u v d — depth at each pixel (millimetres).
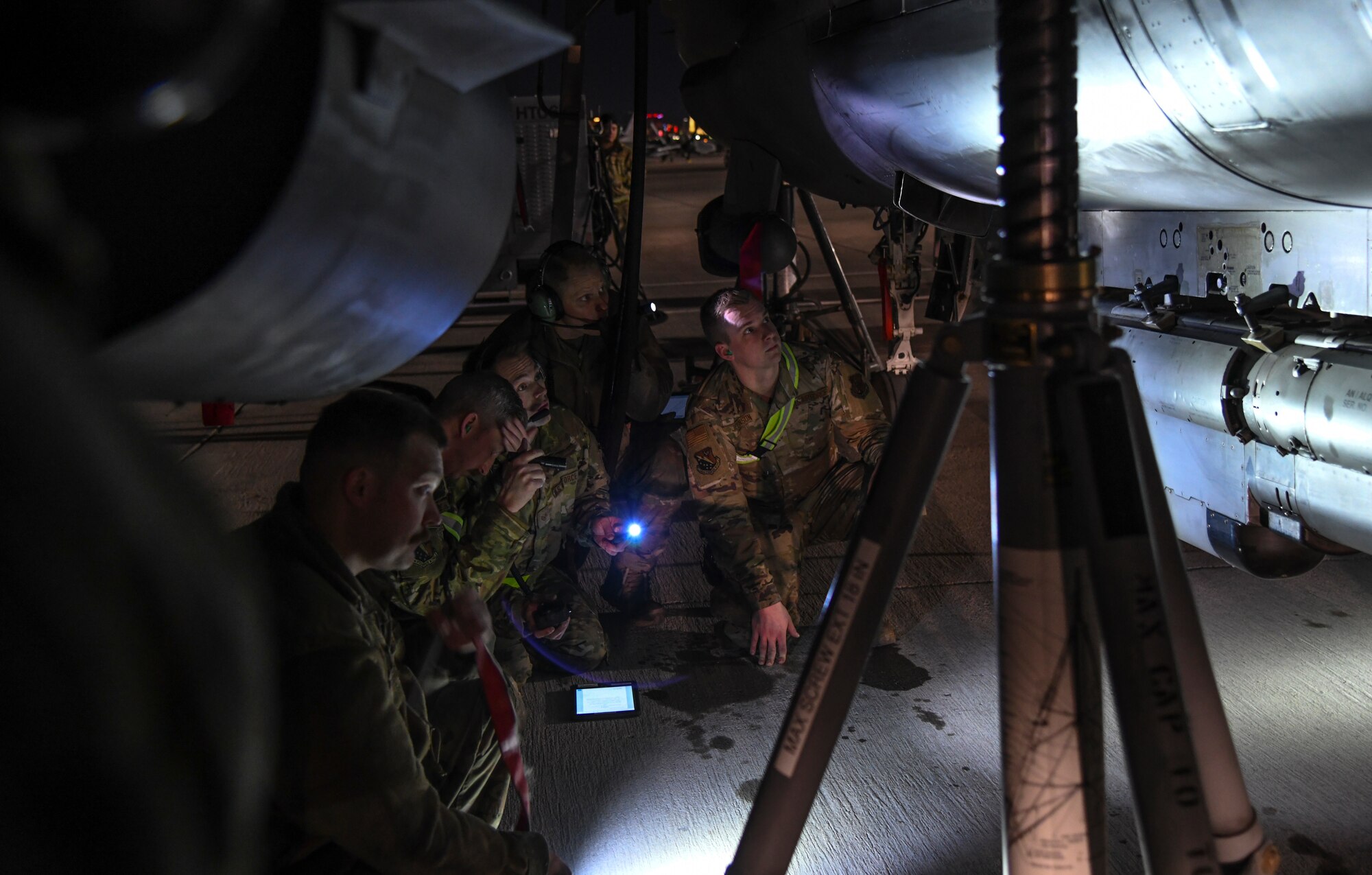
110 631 342
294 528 1473
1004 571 909
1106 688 2799
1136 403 972
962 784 2508
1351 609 3293
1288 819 2275
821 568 3805
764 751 2691
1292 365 2355
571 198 4324
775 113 3463
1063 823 927
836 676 962
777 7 3152
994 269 889
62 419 335
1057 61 855
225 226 645
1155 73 1907
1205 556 3766
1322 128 1744
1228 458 2646
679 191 21141
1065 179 872
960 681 3000
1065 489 880
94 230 634
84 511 337
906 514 938
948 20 2287
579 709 2889
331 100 644
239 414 6180
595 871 2234
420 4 641
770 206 3980
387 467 1500
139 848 351
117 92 454
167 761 364
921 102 2512
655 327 8328
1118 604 839
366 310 764
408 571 2283
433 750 1855
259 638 430
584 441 2963
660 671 3133
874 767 2592
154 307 645
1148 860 870
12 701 323
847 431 3229
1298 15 1615
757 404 3006
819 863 2234
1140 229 3027
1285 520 2543
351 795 1363
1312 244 2428
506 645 2797
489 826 1578
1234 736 2617
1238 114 1845
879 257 5316
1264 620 3240
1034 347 868
